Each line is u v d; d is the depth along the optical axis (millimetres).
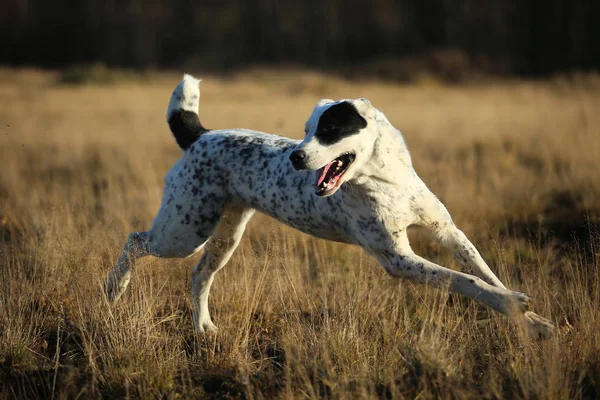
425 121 22641
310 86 41750
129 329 6605
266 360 6699
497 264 7945
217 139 7742
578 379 5641
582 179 12055
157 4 76562
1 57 73688
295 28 73812
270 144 7562
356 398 5488
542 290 7094
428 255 9266
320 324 7145
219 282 8352
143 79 49500
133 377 6141
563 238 9812
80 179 14570
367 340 6551
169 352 6508
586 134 15922
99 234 8945
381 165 6508
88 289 7477
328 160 6359
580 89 35844
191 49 74562
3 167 15086
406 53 66812
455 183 12406
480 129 20156
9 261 8227
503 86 44625
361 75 53281
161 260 8195
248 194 7527
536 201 11297
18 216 11125
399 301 7586
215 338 6762
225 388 6090
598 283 6613
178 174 7758
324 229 7207
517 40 66875
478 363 6348
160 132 21438
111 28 75500
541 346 5934
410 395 5512
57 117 25484
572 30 64438
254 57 72438
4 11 75500
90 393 5965
